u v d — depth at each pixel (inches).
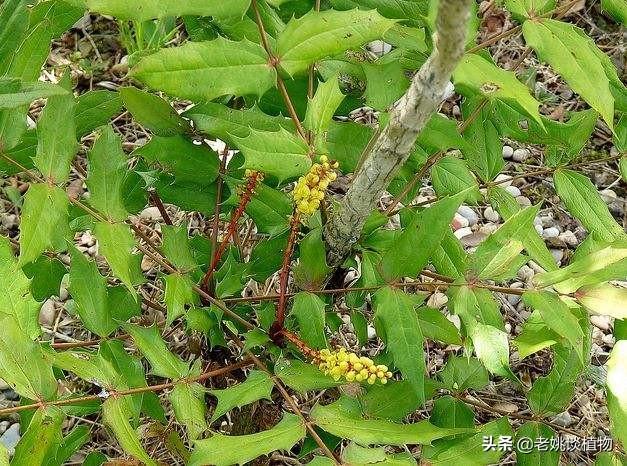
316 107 17.2
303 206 16.8
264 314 20.1
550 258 20.0
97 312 18.1
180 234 19.0
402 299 17.6
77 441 19.3
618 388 16.3
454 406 20.9
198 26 20.4
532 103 14.9
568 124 20.7
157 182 21.0
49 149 16.5
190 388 17.8
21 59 16.6
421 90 14.0
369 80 18.7
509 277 17.0
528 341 18.8
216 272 21.0
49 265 21.0
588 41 17.9
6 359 15.3
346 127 19.7
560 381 19.9
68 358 16.4
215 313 20.0
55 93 14.9
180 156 19.9
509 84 14.9
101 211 17.6
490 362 17.0
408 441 15.6
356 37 16.3
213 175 20.3
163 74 15.6
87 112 20.6
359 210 17.6
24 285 17.7
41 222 16.1
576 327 16.2
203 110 19.1
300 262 18.8
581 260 16.3
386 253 17.3
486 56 18.3
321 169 16.5
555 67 16.0
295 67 16.6
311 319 18.7
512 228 17.0
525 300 16.6
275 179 20.7
